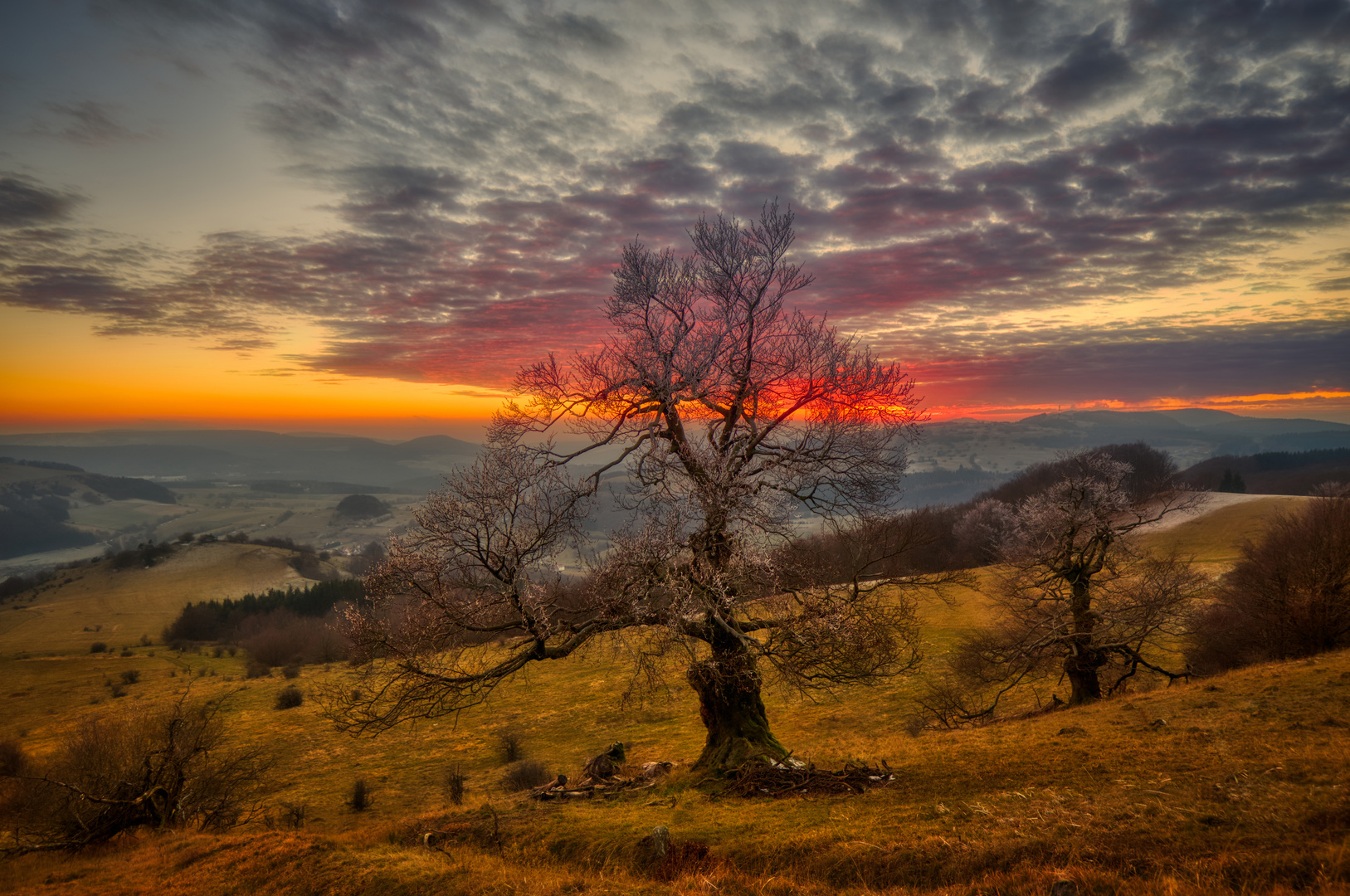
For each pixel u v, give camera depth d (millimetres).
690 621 15867
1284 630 31609
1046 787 12734
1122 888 7859
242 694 68938
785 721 38750
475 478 15578
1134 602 31312
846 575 18391
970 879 9211
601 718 46656
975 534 57969
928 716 33562
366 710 15625
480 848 14609
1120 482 33375
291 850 15188
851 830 11648
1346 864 7285
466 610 15281
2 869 19953
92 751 25875
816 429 16828
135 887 14875
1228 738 14750
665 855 12008
